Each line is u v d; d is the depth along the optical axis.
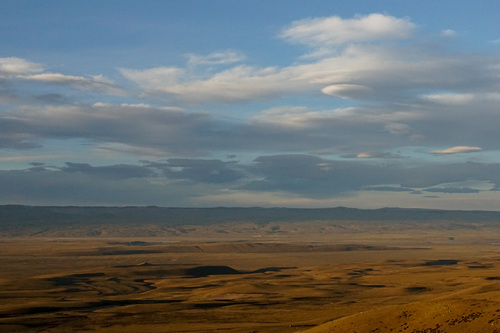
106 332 92.25
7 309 116.44
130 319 104.81
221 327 93.12
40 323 101.50
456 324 58.38
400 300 125.44
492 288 116.12
